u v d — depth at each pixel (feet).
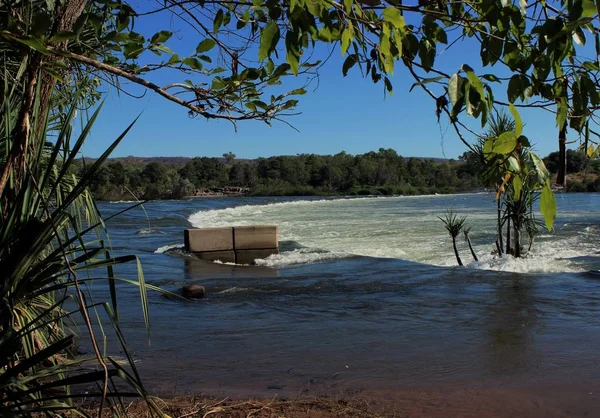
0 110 10.10
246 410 15.15
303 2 6.16
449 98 5.39
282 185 386.11
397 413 15.42
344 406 15.84
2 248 8.11
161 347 22.59
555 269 41.81
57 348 7.84
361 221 113.91
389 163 414.82
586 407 16.15
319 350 22.39
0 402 7.77
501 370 19.60
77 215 14.48
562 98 6.11
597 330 25.09
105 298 32.50
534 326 25.90
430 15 6.29
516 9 6.05
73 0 7.98
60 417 10.09
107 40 8.75
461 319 27.53
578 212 117.70
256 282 39.19
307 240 77.71
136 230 86.07
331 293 35.01
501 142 5.33
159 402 15.19
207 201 254.88
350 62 7.75
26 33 6.64
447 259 52.06
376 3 6.21
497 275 39.78
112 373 7.51
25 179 8.44
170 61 8.92
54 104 13.74
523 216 45.70
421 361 20.77
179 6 9.08
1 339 7.92
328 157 414.41
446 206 171.53
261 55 6.53
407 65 6.53
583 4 5.27
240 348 22.65
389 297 33.40
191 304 31.55
